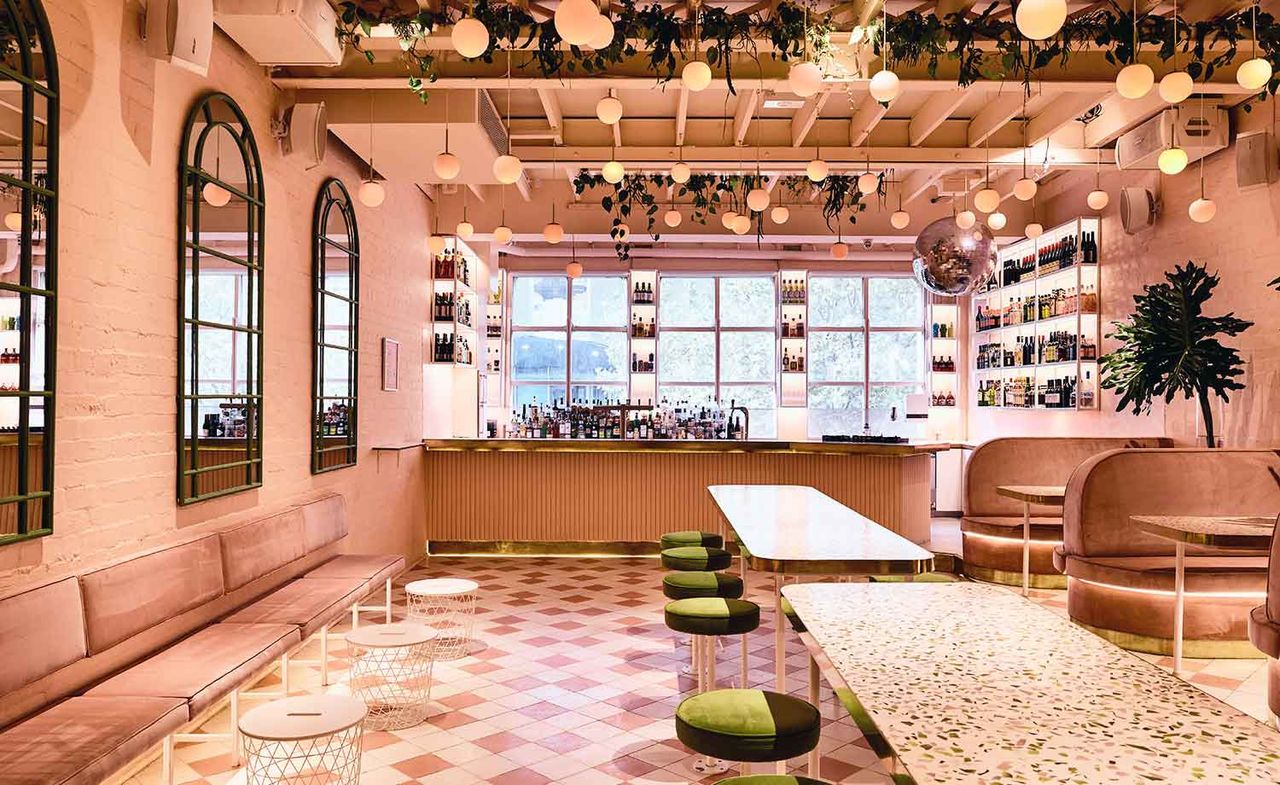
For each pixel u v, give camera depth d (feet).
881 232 32.71
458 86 18.61
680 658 17.46
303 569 18.58
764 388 39.40
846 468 28.02
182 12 12.39
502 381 37.65
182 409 13.76
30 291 10.40
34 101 10.49
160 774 11.99
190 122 13.98
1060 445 25.46
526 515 28.84
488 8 15.66
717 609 12.17
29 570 10.41
